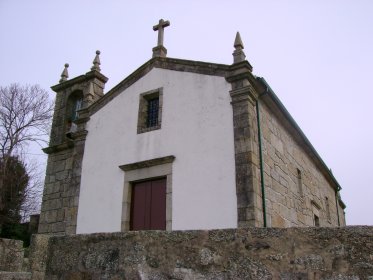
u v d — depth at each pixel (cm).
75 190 1120
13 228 2072
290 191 1102
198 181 912
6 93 2292
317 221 1392
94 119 1194
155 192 991
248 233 330
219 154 909
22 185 2314
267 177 936
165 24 1217
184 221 891
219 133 931
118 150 1089
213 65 1007
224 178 880
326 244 299
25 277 483
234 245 330
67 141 1309
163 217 950
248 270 317
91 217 1052
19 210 2258
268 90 983
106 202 1044
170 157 966
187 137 975
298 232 313
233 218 833
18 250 648
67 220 1096
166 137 1011
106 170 1087
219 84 984
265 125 1008
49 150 1359
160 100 1071
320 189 1538
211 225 852
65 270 396
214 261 332
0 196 2131
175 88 1058
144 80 1135
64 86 1522
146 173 1005
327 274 290
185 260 343
